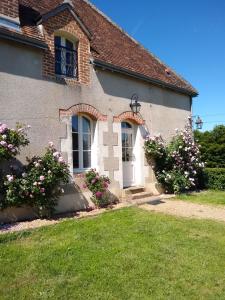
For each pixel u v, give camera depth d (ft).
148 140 40.22
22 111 26.68
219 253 19.27
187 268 17.08
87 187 31.89
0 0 25.62
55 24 29.81
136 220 26.43
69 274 16.20
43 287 14.87
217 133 91.50
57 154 26.81
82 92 32.01
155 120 42.37
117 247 19.86
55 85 29.45
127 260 17.88
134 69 38.58
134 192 37.83
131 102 38.27
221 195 40.96
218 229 24.39
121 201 35.35
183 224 25.61
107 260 17.85
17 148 24.64
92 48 35.45
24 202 25.35
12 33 25.38
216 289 14.96
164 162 42.04
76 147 32.50
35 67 27.84
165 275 16.24
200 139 93.20
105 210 30.76
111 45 41.42
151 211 30.63
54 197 27.30
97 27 44.06
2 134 23.63
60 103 29.84
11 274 16.11
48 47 28.96
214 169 47.01
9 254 18.52
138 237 21.90
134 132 40.32
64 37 31.55
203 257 18.60
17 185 24.45
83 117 33.40
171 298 14.05
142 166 40.09
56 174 26.48
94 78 33.45
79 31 32.09
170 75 49.14
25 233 22.20
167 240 21.44
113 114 35.58
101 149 34.01
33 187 24.84
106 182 32.89
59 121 29.66
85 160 33.47
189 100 50.34
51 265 17.11
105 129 34.53
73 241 20.81
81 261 17.67
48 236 21.90
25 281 15.44
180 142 42.86
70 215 28.40
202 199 37.81
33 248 19.52
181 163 42.96
